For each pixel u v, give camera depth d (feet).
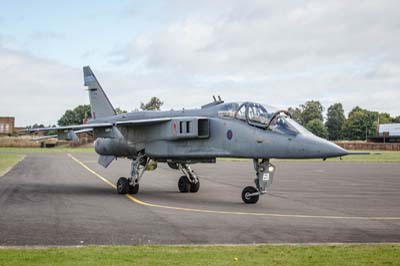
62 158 183.83
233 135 57.57
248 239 34.01
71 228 37.68
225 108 59.93
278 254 28.25
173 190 73.15
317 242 33.17
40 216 43.83
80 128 66.95
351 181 93.71
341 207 53.78
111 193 67.05
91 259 26.35
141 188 75.92
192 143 62.03
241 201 59.06
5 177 93.15
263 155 54.80
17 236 34.01
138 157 67.72
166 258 26.81
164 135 64.39
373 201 60.08
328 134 602.03
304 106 627.87
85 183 82.79
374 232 37.47
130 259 26.45
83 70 87.71
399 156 254.27
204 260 26.45
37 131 68.44
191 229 37.88
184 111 65.57
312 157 51.98
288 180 96.12
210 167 144.15
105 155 75.20
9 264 25.13
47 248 29.48
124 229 37.58
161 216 44.96
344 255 28.14
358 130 545.03
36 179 89.61
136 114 72.02
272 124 54.75
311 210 50.93
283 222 42.04
